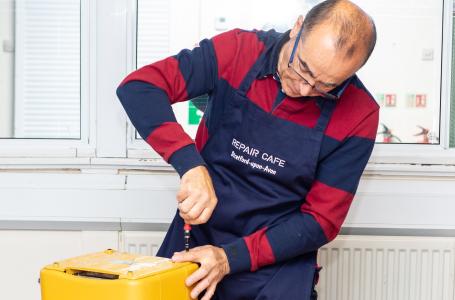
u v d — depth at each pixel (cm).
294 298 150
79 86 232
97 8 226
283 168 152
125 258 143
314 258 161
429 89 235
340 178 153
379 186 232
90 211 226
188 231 145
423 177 235
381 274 230
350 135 152
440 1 230
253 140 153
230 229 157
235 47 154
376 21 230
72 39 230
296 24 148
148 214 227
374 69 233
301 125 151
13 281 229
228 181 157
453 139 238
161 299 129
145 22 229
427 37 232
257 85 152
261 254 149
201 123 165
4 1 227
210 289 144
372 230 233
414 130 237
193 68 150
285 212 158
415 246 229
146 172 230
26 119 232
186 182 139
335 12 134
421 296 231
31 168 228
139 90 145
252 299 156
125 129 231
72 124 234
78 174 228
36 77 231
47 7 228
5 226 226
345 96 152
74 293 129
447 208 233
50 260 229
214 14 228
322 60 132
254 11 227
